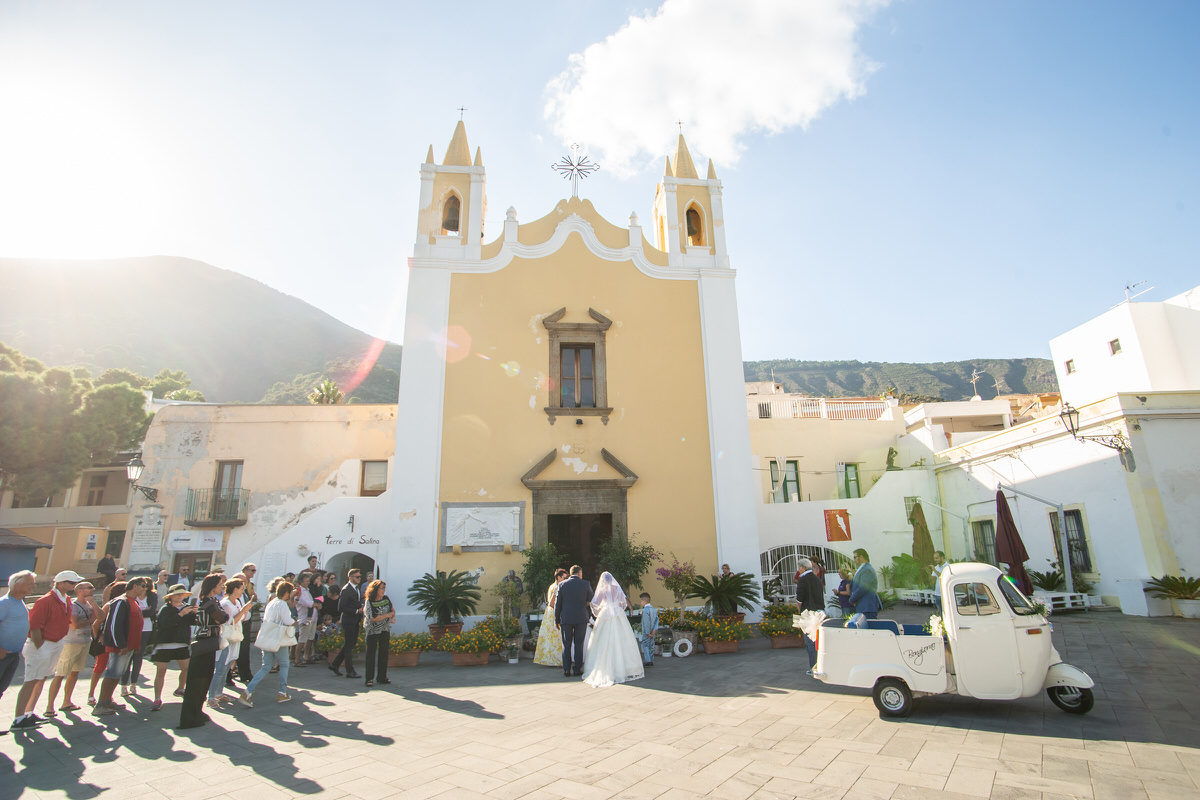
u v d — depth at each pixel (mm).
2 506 29953
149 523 19625
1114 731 5863
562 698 8312
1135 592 13125
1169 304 21172
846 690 8219
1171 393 14078
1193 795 4387
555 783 5016
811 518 19688
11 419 25453
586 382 16391
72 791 5051
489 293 16203
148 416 30828
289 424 20672
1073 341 23828
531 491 15031
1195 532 13305
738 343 16734
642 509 15312
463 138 18344
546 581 13641
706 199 18156
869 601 8594
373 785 5078
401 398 15172
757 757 5547
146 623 9297
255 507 19953
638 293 16781
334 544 17688
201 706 7055
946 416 24250
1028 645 6484
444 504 14672
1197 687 7281
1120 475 14055
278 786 5098
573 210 17203
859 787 4770
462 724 6984
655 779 5051
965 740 5812
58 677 7738
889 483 20609
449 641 11578
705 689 8609
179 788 5082
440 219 16875
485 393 15531
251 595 9602
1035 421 16484
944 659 6645
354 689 9156
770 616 13055
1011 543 14188
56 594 7508
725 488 15672
